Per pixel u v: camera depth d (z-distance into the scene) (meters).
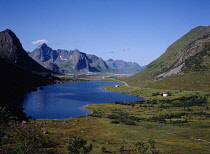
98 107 178.50
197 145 69.38
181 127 100.75
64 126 105.88
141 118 128.25
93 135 86.25
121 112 152.00
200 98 195.38
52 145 63.19
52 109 170.00
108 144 70.88
